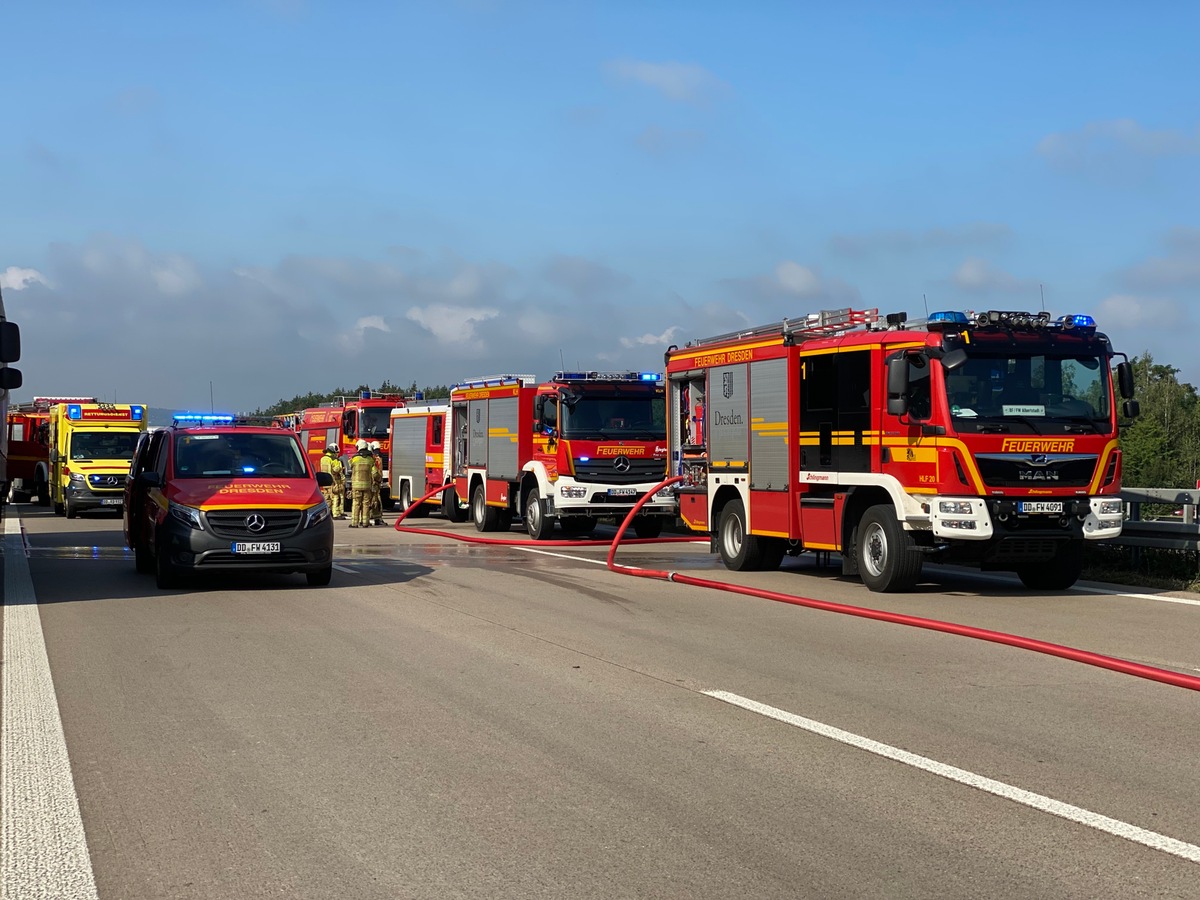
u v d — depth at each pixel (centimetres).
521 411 2400
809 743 661
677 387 1870
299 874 460
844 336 1482
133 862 475
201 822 524
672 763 619
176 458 1477
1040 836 503
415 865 469
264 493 1392
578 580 1524
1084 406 1354
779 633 1066
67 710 744
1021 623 1134
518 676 855
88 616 1165
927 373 1333
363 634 1050
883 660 927
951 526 1303
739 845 491
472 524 2847
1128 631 1083
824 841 496
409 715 729
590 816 530
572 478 2216
